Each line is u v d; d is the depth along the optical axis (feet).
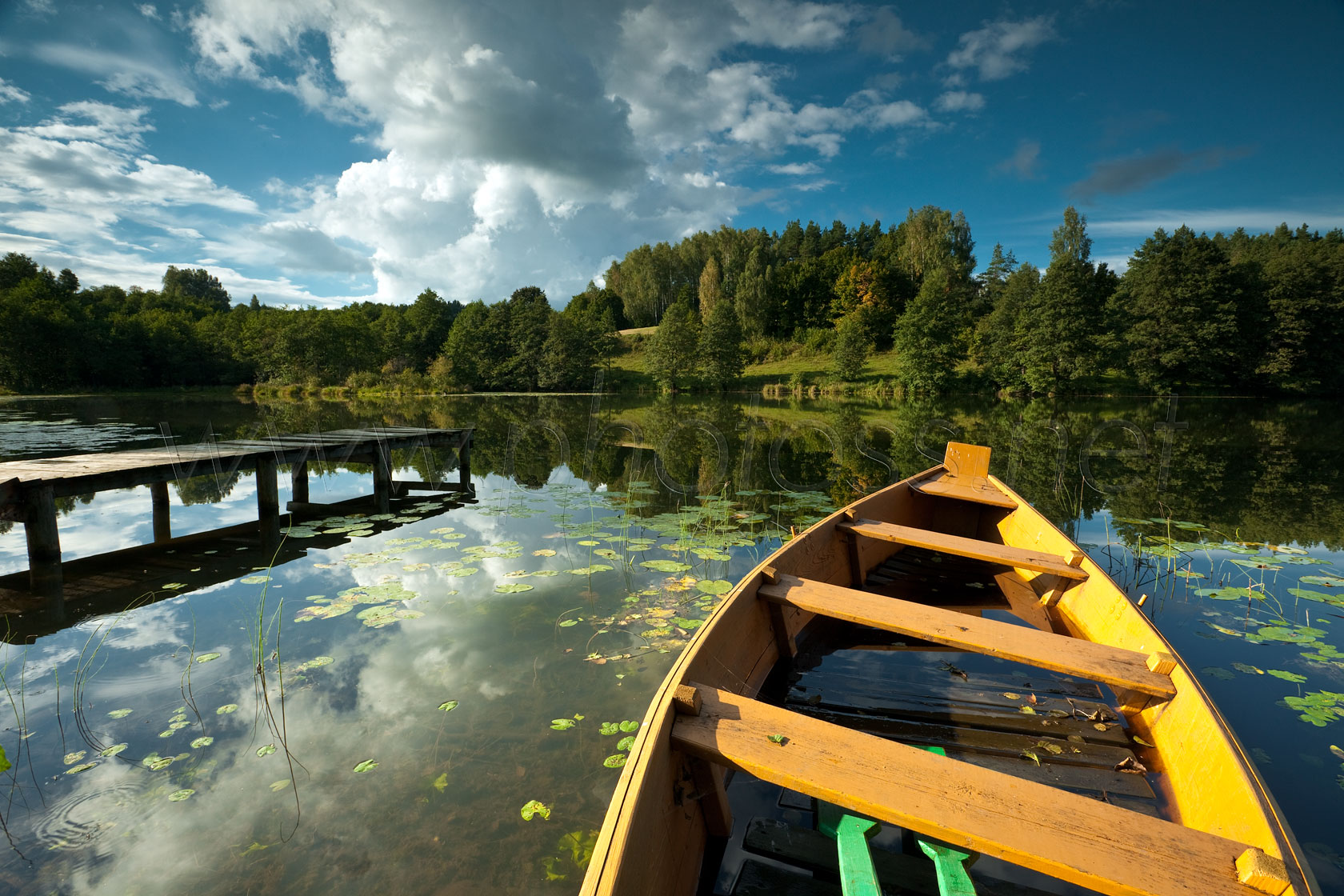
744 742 6.21
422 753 8.87
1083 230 208.54
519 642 12.46
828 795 5.59
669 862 5.65
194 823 7.54
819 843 6.61
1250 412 91.66
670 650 12.08
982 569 17.22
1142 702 8.89
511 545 20.12
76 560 18.86
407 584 16.19
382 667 11.48
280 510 26.61
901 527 15.30
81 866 6.90
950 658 11.30
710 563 17.89
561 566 17.65
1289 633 13.11
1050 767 8.02
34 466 20.20
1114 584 11.37
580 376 175.22
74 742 9.27
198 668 11.59
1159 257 132.16
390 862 6.88
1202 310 125.08
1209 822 6.31
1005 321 145.89
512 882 6.57
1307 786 8.04
